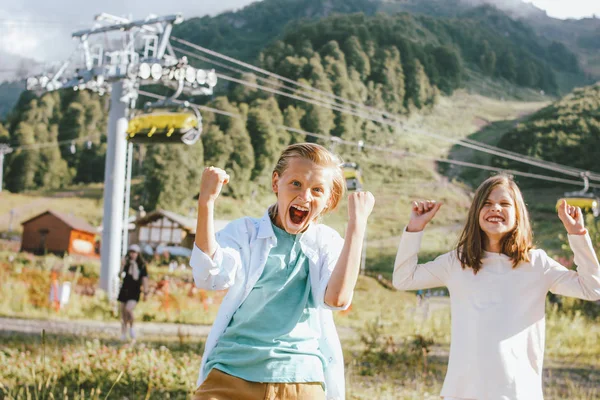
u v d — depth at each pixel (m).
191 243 36.72
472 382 3.75
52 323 15.01
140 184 55.78
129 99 20.20
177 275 31.98
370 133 64.62
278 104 65.44
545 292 3.89
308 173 3.08
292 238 3.21
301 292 3.18
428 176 59.75
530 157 61.75
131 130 17.02
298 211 3.11
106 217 19.80
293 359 3.07
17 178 60.25
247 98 65.56
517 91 80.06
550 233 48.50
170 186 54.88
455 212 53.78
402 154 62.34
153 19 19.09
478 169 61.25
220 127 59.91
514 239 3.91
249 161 58.66
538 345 3.83
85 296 19.12
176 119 16.62
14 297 18.27
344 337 13.80
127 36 19.73
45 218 38.22
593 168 60.94
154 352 9.02
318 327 3.21
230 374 3.06
